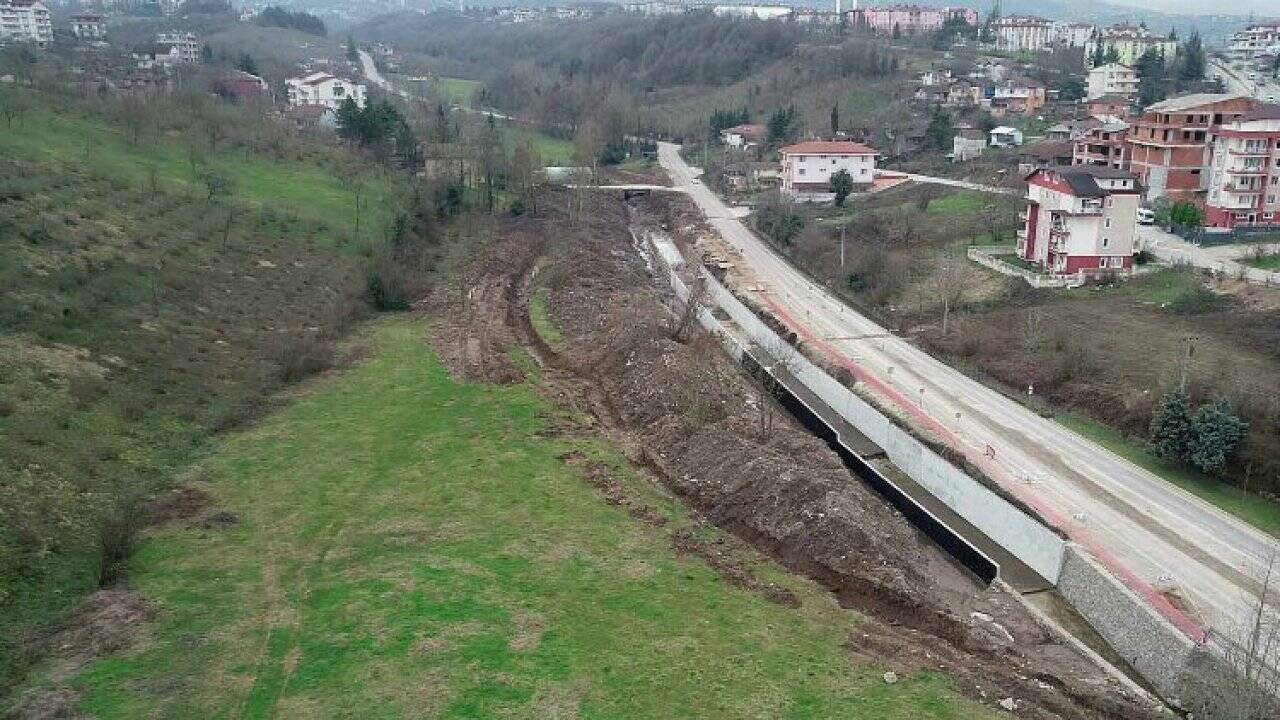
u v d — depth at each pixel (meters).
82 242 56.56
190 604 30.69
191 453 42.25
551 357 59.72
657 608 31.48
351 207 84.31
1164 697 30.72
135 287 55.03
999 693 28.45
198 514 36.84
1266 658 29.45
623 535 36.75
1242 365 49.00
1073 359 53.44
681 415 48.31
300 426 46.59
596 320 63.50
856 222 90.25
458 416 48.50
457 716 25.72
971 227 84.19
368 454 43.59
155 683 26.59
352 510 38.06
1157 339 54.81
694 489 42.41
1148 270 66.62
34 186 61.44
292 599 31.41
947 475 43.91
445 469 42.19
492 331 63.12
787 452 44.19
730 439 44.41
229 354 53.12
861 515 38.59
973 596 36.50
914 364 60.16
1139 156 87.50
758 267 85.38
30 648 27.47
